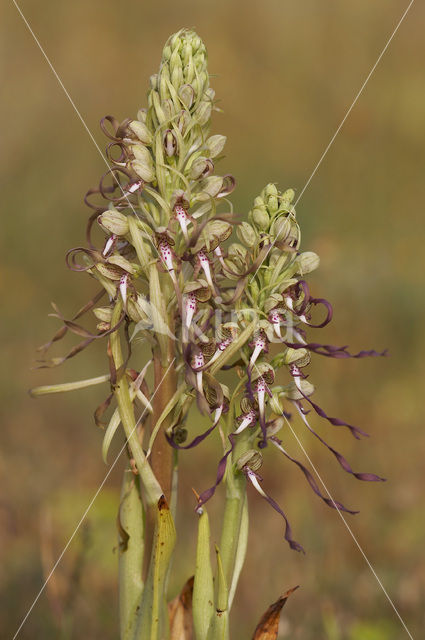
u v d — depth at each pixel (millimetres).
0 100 9750
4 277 7277
